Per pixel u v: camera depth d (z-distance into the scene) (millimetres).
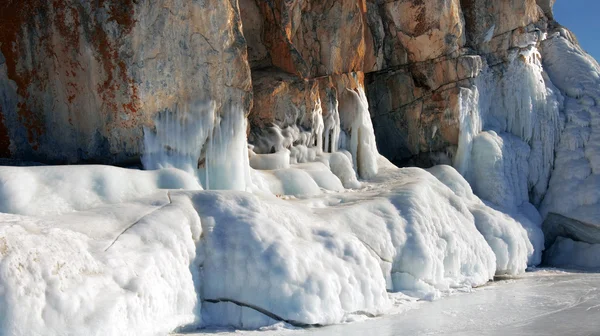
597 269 13234
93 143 8531
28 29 8242
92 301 5637
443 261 10102
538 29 15617
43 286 5398
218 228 7391
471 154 14312
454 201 11602
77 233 6219
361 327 7359
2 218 5941
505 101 14992
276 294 7203
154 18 8312
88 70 8289
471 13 14711
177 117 8672
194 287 6992
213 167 9023
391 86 14758
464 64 14016
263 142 10758
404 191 10398
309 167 10953
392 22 14000
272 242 7438
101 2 8117
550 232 14508
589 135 14969
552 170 15055
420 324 7617
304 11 11852
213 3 8570
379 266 8461
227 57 8891
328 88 11852
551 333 7328
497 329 7477
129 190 7609
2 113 8344
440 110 14148
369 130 12406
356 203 9859
